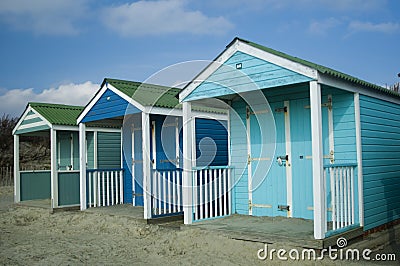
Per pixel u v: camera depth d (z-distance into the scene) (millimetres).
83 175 10398
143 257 6137
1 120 27078
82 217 9562
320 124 5770
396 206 7941
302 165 7461
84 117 10305
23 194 12844
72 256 6332
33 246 7113
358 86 6898
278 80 6379
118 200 11375
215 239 6383
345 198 6367
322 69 5867
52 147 10812
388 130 7844
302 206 7441
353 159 6824
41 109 11625
